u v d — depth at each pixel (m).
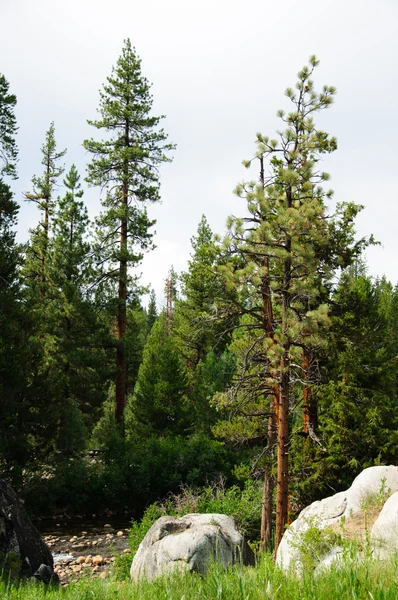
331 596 3.80
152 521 18.08
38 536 11.89
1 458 26.30
